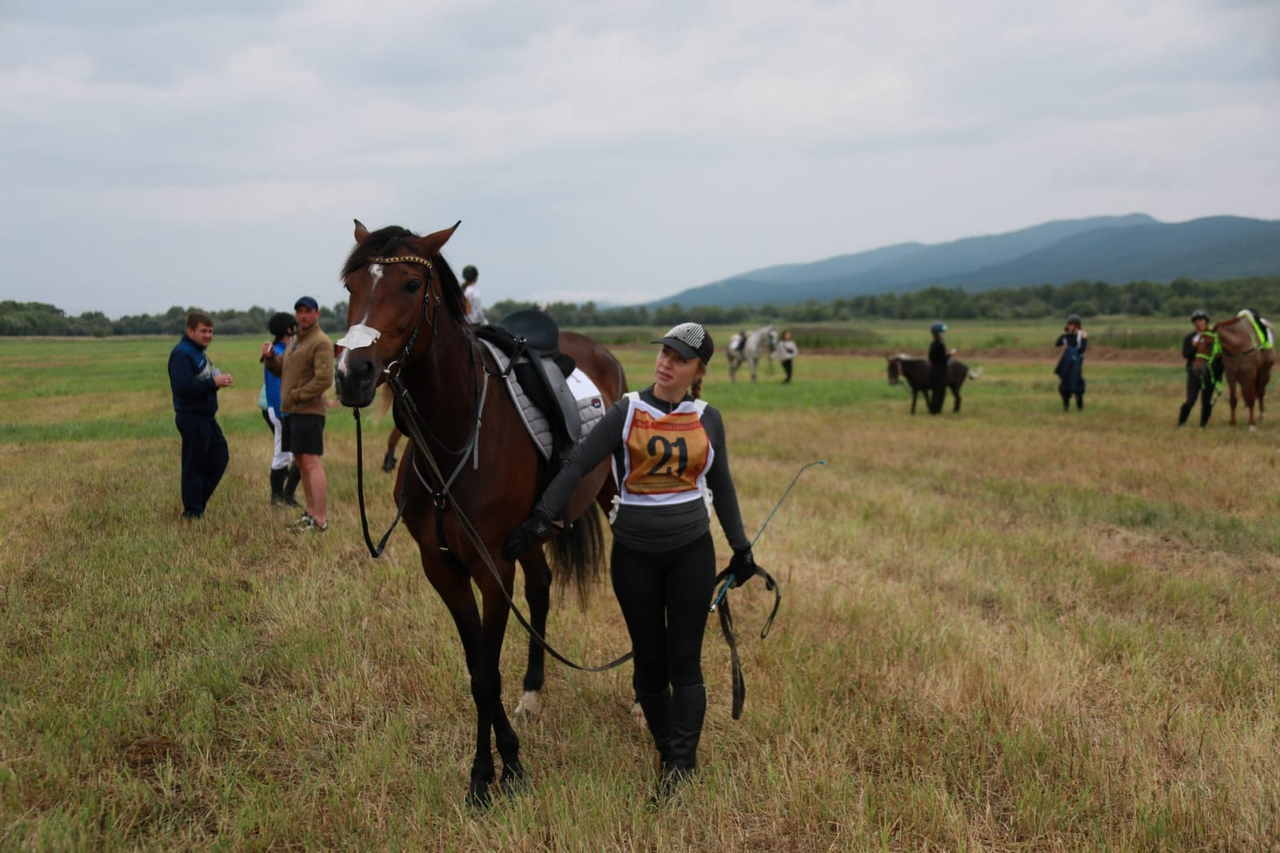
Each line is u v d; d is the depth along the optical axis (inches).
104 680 162.7
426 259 132.6
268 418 301.4
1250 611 216.8
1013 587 239.5
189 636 186.4
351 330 121.6
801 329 2770.7
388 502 315.9
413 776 139.3
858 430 563.2
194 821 127.7
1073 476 394.6
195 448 273.9
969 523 312.2
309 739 151.8
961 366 657.6
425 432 136.1
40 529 254.5
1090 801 134.1
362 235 141.5
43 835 115.4
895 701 170.6
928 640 196.7
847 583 242.1
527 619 208.5
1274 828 125.4
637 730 162.6
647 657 138.1
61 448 399.2
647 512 132.6
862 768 144.4
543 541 139.8
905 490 373.4
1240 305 5012.3
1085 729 155.1
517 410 149.3
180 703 159.6
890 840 126.0
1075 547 281.0
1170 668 184.9
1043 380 1009.5
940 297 6879.9
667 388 131.3
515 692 175.9
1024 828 129.8
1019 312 6102.4
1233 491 349.1
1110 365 1312.7
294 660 178.5
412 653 184.7
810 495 362.3
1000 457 449.4
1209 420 585.6
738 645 195.9
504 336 158.4
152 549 240.1
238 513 288.8
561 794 132.1
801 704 164.7
